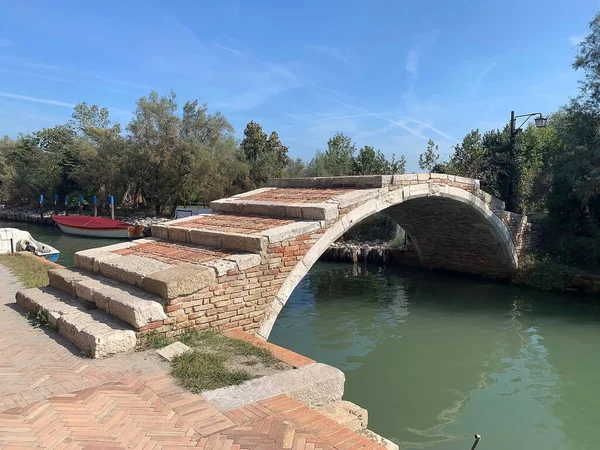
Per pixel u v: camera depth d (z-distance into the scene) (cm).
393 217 1853
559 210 1744
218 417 412
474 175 2217
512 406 797
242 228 909
